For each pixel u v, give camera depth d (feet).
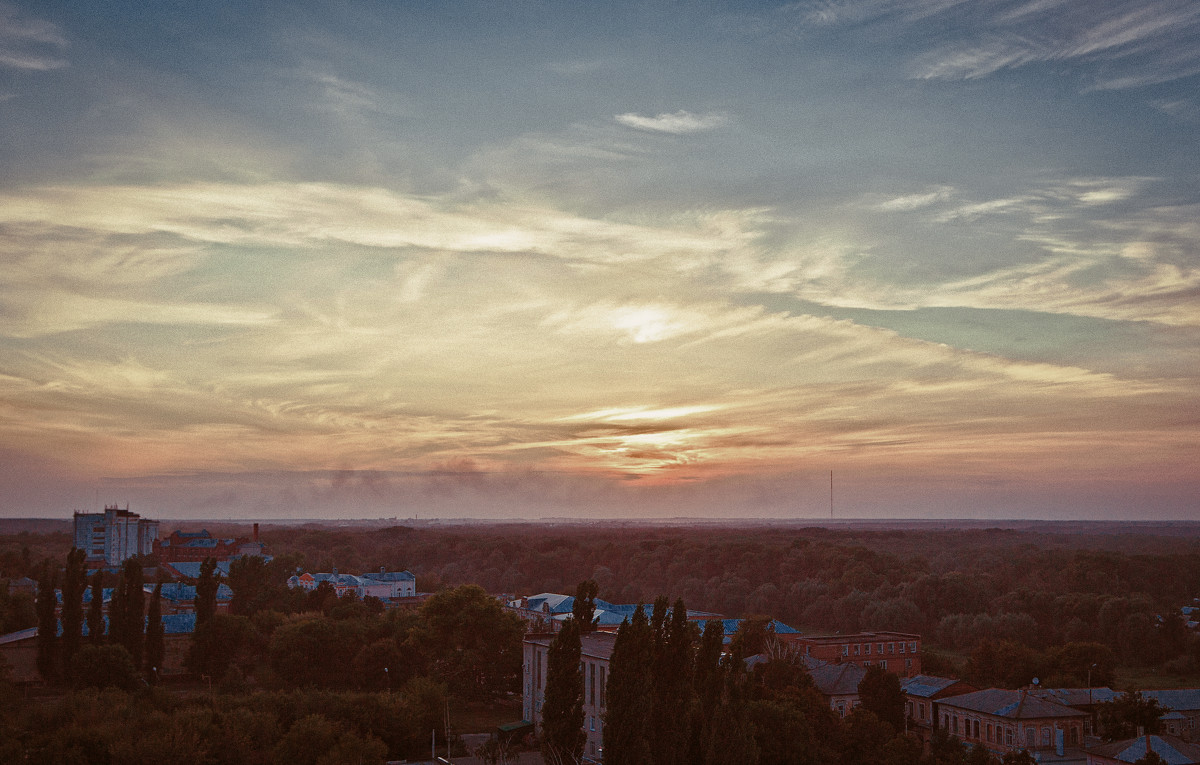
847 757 340.59
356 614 639.76
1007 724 366.43
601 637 444.14
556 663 288.51
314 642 500.33
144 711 364.79
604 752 271.28
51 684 484.74
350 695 397.39
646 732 271.69
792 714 327.47
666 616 293.43
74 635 481.05
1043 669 481.46
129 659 465.88
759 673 419.95
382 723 376.07
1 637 533.55
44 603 489.26
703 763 277.64
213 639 529.86
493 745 370.53
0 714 359.25
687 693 288.51
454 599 525.75
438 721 398.42
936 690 416.87
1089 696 400.88
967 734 387.75
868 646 564.30
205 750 318.45
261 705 379.14
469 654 496.23
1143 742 309.22
